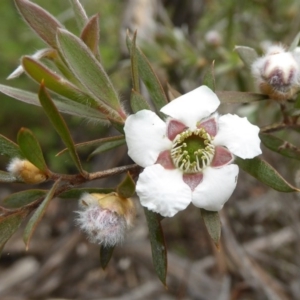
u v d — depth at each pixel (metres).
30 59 0.11
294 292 0.24
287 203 0.22
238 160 0.11
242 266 0.22
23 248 0.31
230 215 0.23
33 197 0.11
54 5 0.33
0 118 0.36
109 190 0.11
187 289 0.26
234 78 0.20
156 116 0.11
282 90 0.12
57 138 0.35
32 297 0.27
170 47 0.21
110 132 0.26
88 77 0.11
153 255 0.11
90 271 0.28
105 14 0.26
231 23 0.21
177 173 0.11
